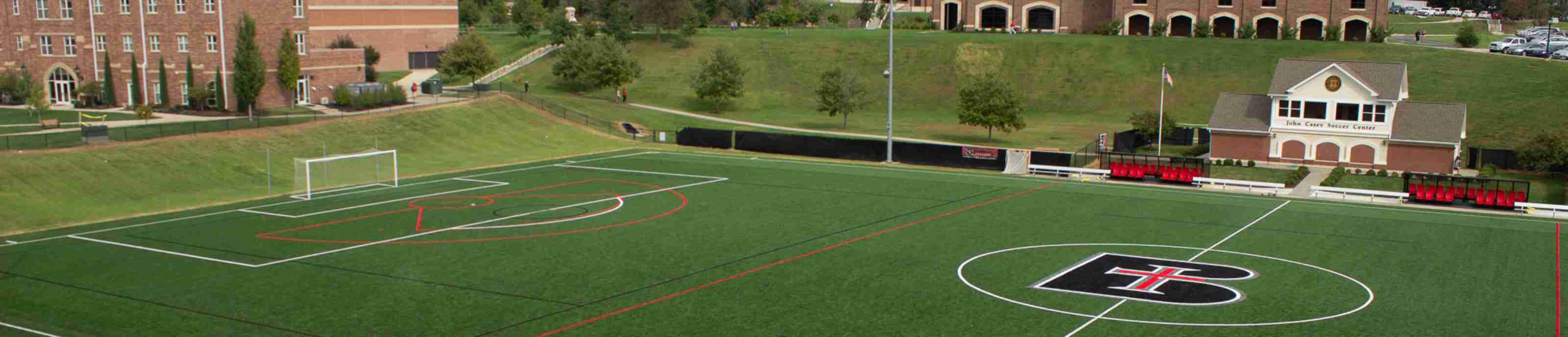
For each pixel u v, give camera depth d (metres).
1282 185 54.16
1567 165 63.19
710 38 127.81
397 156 64.50
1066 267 34.59
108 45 78.69
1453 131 65.19
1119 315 28.48
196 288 31.62
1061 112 105.06
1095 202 49.41
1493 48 111.19
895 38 125.75
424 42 119.56
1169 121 80.94
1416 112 67.31
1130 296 30.56
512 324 27.56
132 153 54.84
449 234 40.44
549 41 128.00
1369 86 66.44
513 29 161.75
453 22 122.62
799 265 34.72
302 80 80.44
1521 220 45.56
